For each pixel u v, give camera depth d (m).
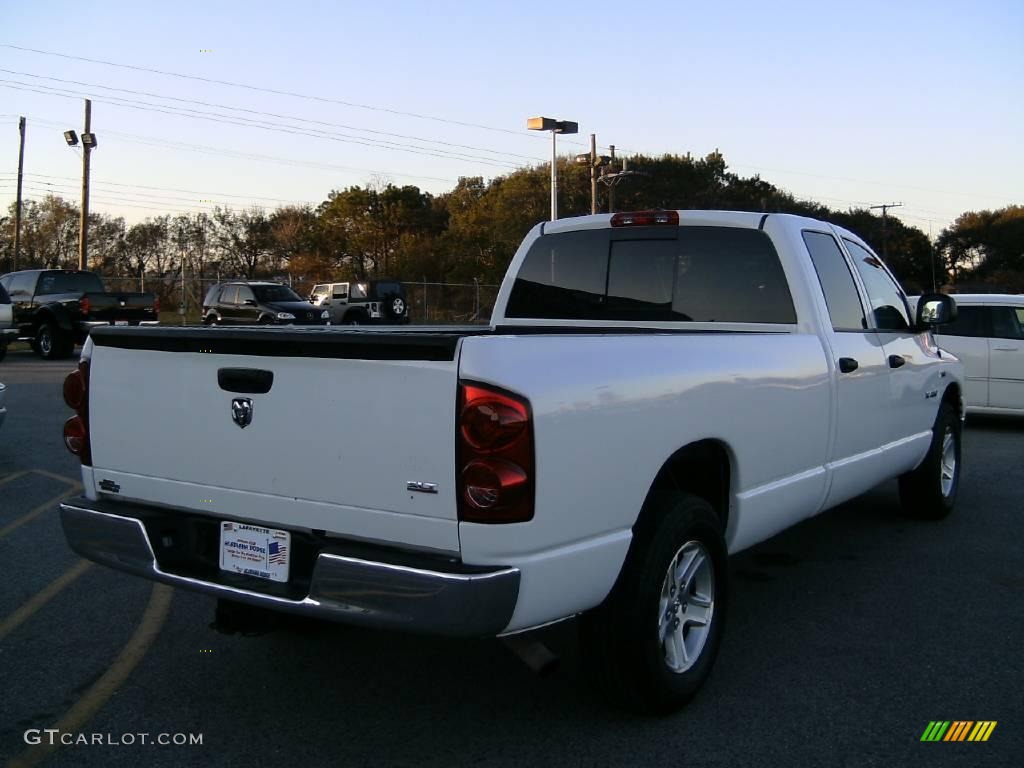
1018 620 4.73
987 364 11.32
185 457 3.46
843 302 5.18
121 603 5.00
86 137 35.75
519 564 2.90
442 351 2.88
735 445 3.92
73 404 3.82
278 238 68.19
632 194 61.62
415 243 61.62
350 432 3.05
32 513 6.95
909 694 3.84
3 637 4.50
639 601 3.38
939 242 86.00
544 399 2.94
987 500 7.52
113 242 64.56
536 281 5.56
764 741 3.43
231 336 3.25
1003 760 3.29
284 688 3.92
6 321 18.03
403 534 2.98
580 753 3.33
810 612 4.86
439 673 4.08
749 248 4.92
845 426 4.92
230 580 3.34
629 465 3.28
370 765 3.26
